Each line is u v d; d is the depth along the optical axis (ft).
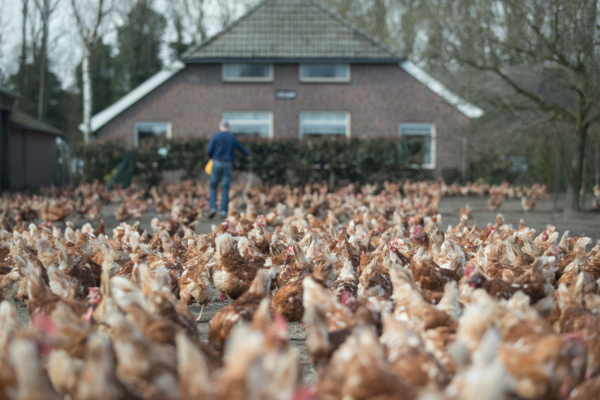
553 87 54.39
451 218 48.01
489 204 54.85
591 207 58.18
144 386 9.41
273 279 19.99
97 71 147.02
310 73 86.53
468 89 59.41
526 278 16.17
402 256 19.30
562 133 62.03
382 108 86.43
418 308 12.77
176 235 25.00
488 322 11.27
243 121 86.69
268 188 66.23
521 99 57.36
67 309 12.84
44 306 13.07
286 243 24.50
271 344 9.59
